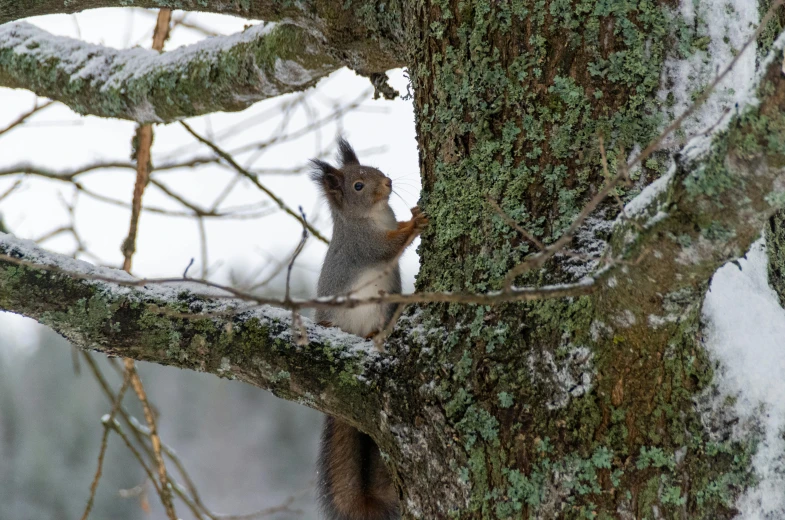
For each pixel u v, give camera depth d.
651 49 5.06
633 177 4.92
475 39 5.42
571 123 5.09
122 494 11.11
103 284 5.58
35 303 5.53
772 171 3.62
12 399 27.23
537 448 4.63
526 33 5.26
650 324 4.34
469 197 5.34
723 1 5.18
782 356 4.75
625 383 4.53
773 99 3.55
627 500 4.46
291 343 5.36
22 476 26.19
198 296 5.61
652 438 4.50
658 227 3.95
